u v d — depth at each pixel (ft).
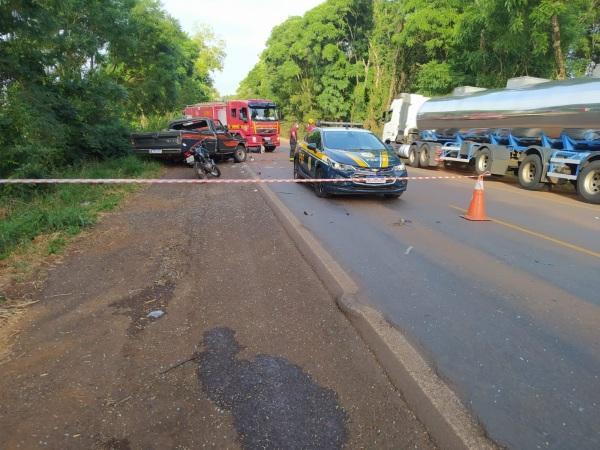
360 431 8.78
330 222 26.45
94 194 33.32
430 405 9.57
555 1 52.24
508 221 27.89
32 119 34.50
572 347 12.19
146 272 17.47
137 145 55.21
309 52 127.44
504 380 10.57
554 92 41.60
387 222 26.81
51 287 15.94
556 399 9.89
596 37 65.62
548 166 41.04
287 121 172.65
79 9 52.49
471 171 60.90
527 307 14.74
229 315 13.78
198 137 57.06
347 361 11.25
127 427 8.84
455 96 59.11
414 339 12.44
